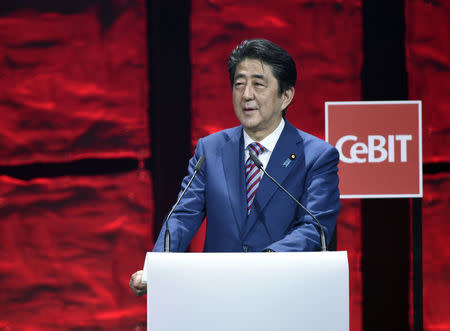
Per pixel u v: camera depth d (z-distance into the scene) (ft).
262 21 40.42
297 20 40.37
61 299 40.93
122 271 40.91
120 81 40.83
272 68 24.97
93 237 40.93
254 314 17.35
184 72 40.68
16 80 40.91
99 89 40.88
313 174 24.97
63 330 40.91
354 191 40.24
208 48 40.63
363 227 40.34
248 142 26.02
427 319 40.22
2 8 40.91
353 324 40.45
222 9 40.60
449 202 40.22
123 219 40.88
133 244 40.88
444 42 40.27
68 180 41.06
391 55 40.24
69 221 40.96
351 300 40.45
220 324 17.34
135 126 40.81
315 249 22.30
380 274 40.34
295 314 17.39
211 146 26.48
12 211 41.04
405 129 40.16
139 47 40.81
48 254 40.93
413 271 40.19
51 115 40.93
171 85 40.73
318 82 40.37
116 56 40.86
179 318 17.39
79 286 40.93
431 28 40.27
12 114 40.98
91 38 40.86
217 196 25.16
